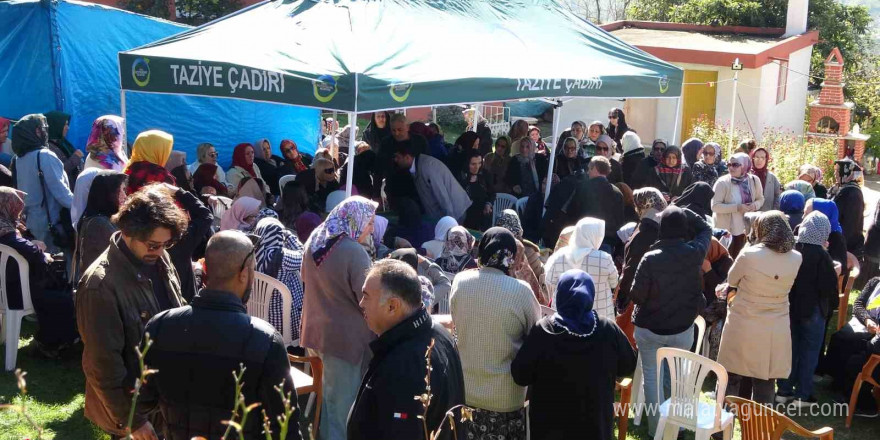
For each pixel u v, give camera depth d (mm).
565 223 8305
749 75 18797
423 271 5566
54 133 7855
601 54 9336
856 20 27734
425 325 3186
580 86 8227
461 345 4418
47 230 6707
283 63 6633
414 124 11148
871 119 23266
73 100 9414
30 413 5223
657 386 5336
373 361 3168
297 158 10703
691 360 4945
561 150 11031
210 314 2912
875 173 20734
